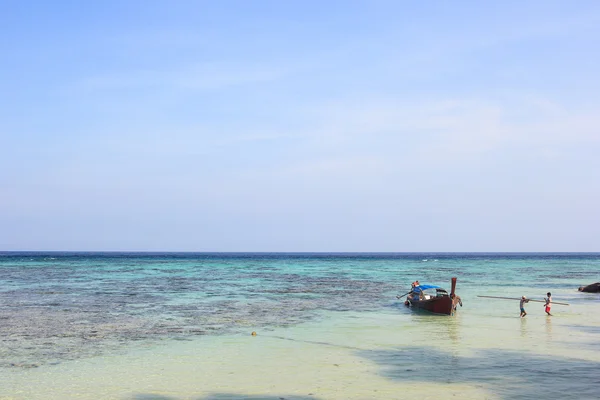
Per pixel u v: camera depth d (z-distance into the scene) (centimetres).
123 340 2483
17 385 1717
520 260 19088
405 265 13338
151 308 3703
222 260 17738
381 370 1884
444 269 10819
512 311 3622
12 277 7081
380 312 3541
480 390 1631
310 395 1588
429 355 2131
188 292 4978
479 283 6375
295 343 2398
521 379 1755
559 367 1920
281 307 3797
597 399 1538
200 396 1588
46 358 2102
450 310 3328
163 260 16838
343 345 2350
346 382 1725
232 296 4612
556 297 4644
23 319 3145
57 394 1619
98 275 7731
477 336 2583
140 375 1831
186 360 2056
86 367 1952
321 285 6038
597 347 2300
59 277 7150
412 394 1590
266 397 1573
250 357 2105
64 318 3192
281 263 14775
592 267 11994
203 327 2861
